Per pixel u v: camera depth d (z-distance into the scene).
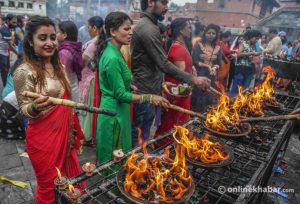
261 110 2.66
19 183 2.71
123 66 2.26
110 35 2.25
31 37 1.71
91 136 3.59
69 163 2.01
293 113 2.16
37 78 1.75
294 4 23.28
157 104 2.20
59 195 1.30
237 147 1.96
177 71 2.61
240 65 6.35
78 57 3.51
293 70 4.20
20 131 3.68
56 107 1.81
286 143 3.31
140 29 2.61
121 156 1.55
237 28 24.03
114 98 2.28
